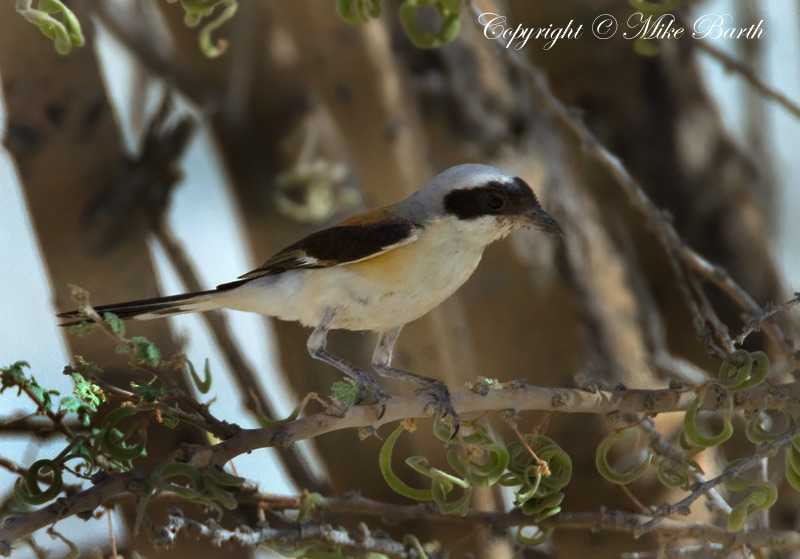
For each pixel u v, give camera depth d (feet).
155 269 35.88
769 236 46.73
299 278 30.22
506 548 33.53
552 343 39.86
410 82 41.19
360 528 24.03
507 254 39.78
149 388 22.00
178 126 44.34
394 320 30.78
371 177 38.96
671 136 45.93
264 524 23.03
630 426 23.94
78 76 34.99
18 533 19.65
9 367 21.49
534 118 42.78
